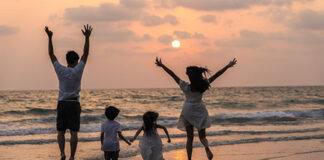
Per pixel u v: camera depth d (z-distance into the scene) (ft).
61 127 18.80
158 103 140.97
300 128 51.16
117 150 21.49
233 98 184.34
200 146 32.83
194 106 20.74
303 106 126.72
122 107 119.55
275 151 30.40
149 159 20.42
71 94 18.72
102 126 21.70
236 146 33.17
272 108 117.80
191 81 20.51
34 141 36.06
